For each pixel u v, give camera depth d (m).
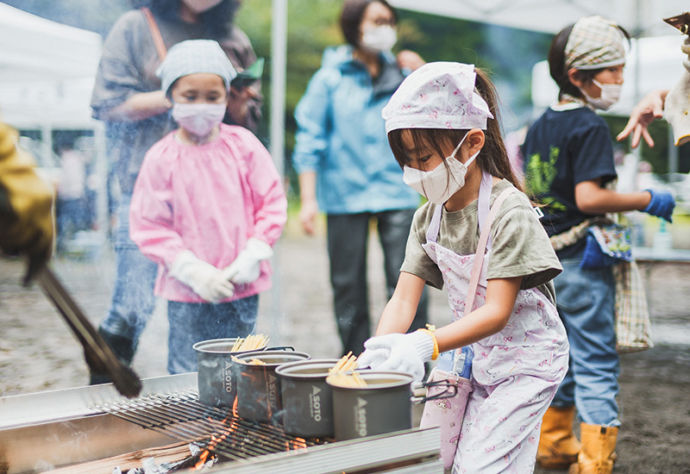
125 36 2.29
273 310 3.64
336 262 3.63
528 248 1.42
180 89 2.16
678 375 4.33
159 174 2.24
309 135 3.72
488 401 1.54
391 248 3.58
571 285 2.47
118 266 2.36
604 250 2.40
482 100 1.46
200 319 2.28
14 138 0.90
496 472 1.46
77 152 5.26
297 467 1.01
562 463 2.70
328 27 14.91
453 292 1.59
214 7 2.35
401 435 1.10
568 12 5.80
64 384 3.42
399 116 1.40
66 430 1.41
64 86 5.43
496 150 1.56
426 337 1.32
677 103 2.11
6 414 1.41
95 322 4.07
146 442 1.50
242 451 1.17
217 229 2.28
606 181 2.48
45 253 0.92
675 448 2.96
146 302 2.36
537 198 2.52
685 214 10.80
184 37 2.33
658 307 6.75
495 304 1.42
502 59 15.62
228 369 1.38
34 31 4.68
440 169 1.42
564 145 2.48
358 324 3.64
